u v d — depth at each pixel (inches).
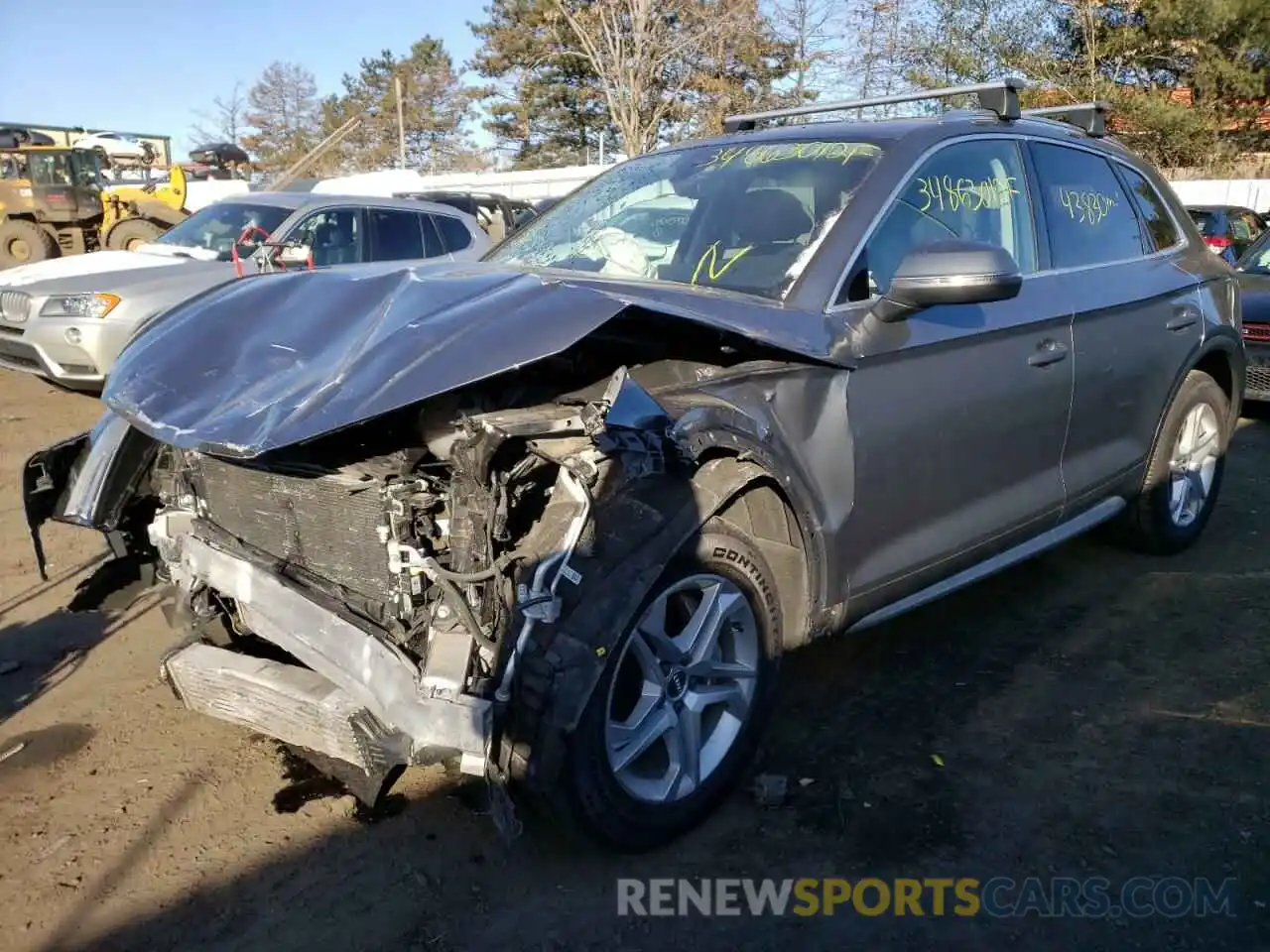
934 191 138.3
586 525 98.0
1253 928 100.6
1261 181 855.7
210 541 125.7
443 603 99.6
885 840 113.8
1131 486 179.6
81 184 564.7
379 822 116.1
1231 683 148.4
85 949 97.0
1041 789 123.1
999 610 174.6
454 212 386.0
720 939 99.3
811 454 116.0
